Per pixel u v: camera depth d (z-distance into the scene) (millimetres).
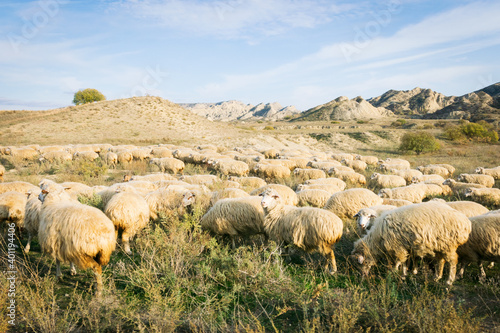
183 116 55344
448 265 6133
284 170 17953
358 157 27562
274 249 6094
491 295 5195
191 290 5281
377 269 6141
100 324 4309
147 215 7359
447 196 13367
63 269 5996
